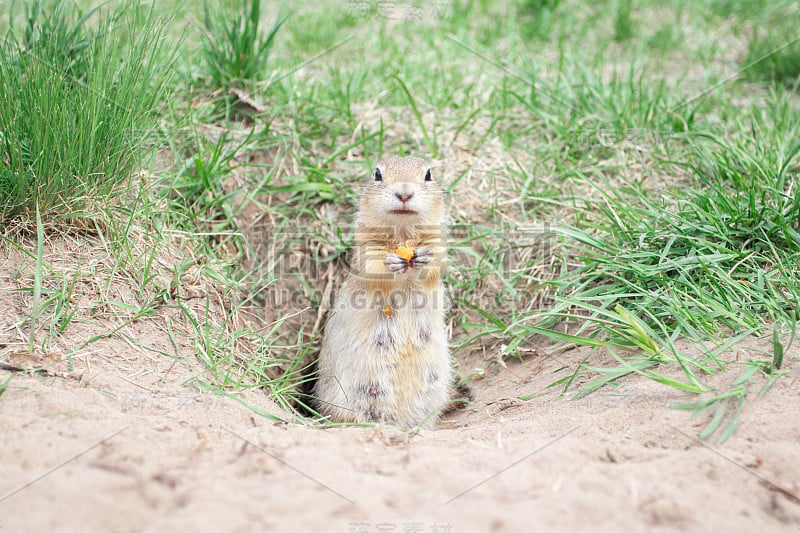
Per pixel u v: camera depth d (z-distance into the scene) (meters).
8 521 0.48
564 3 1.21
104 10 0.82
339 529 0.48
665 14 1.22
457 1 1.19
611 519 0.49
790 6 1.14
